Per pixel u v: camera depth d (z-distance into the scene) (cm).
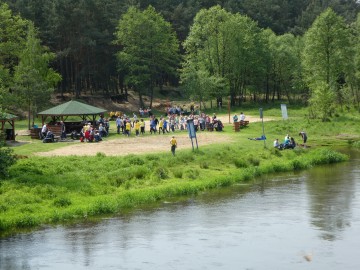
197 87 9062
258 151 4669
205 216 2741
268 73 10519
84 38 9131
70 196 3072
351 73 8800
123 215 2791
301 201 3052
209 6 14200
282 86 10962
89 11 9638
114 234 2434
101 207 2841
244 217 2706
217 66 9994
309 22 15200
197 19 10000
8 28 8281
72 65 10062
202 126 6278
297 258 2064
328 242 2264
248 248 2198
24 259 2102
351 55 8656
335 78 8288
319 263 2005
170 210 2886
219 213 2800
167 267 1989
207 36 9938
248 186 3547
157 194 3188
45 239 2364
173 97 11894
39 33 9300
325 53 8131
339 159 4591
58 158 3962
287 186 3516
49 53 8750
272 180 3753
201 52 10056
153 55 10000
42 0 9775
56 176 3453
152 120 5912
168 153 4272
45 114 5722
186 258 2088
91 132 5241
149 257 2108
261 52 10181
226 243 2272
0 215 2656
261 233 2412
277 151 4659
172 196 3259
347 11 16700
